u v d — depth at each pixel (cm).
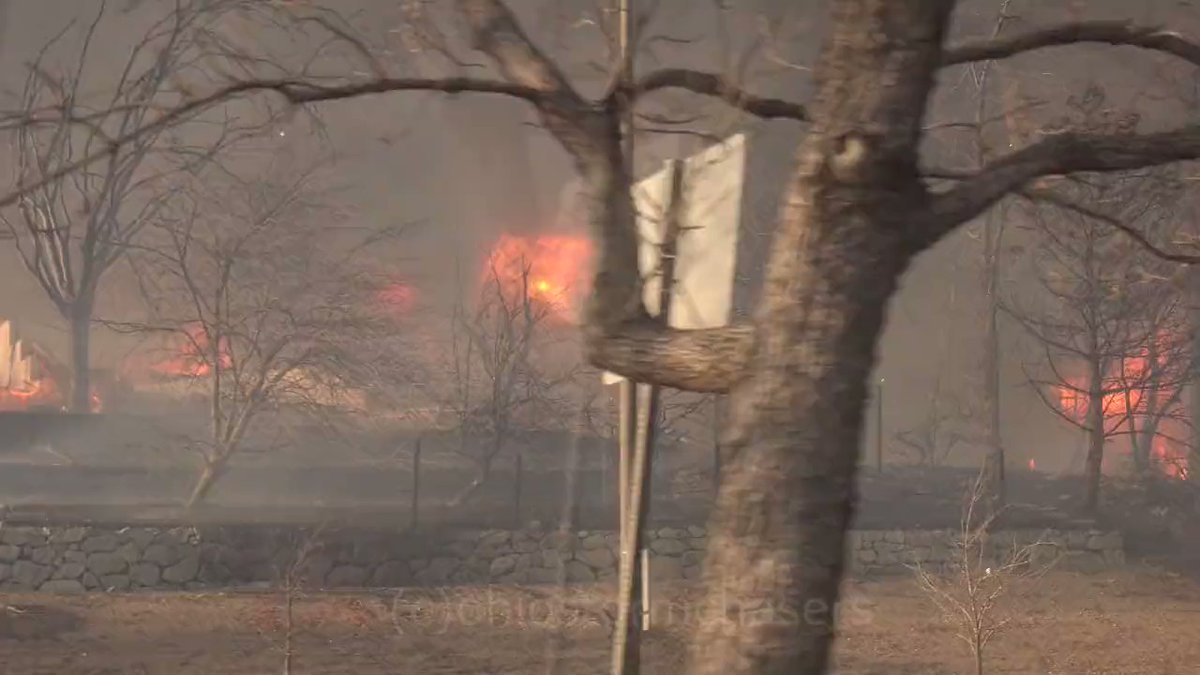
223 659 3036
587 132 1003
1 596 3672
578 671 2814
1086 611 3734
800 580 820
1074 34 1070
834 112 844
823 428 831
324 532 4012
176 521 4031
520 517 4284
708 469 4797
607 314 936
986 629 3112
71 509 4259
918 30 845
